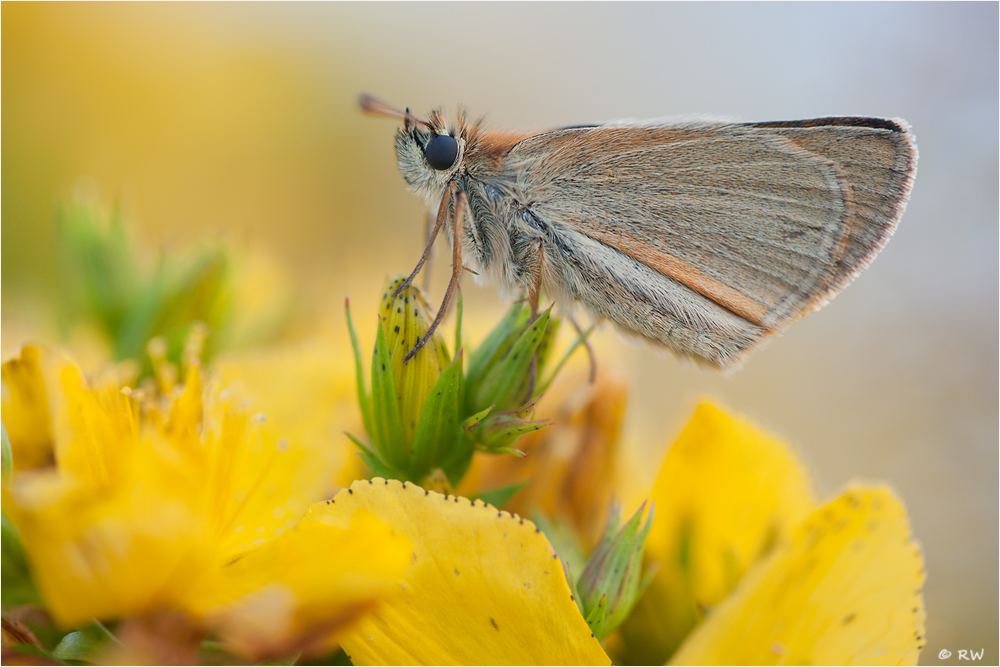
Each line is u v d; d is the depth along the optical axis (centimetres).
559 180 11
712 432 10
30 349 9
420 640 9
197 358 10
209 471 9
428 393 10
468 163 11
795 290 11
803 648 10
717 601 10
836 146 10
